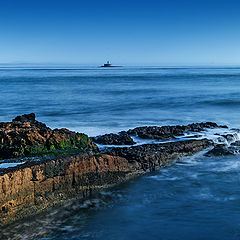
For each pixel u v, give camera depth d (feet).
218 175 45.96
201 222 32.53
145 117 93.15
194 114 99.66
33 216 33.73
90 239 29.68
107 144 53.78
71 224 32.58
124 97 153.07
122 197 38.86
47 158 39.22
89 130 70.03
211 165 50.06
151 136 58.13
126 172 43.65
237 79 335.26
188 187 41.73
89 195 39.24
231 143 59.47
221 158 53.01
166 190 40.83
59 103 128.26
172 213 34.63
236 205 36.22
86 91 188.44
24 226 32.07
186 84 255.70
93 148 47.55
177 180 44.06
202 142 56.85
